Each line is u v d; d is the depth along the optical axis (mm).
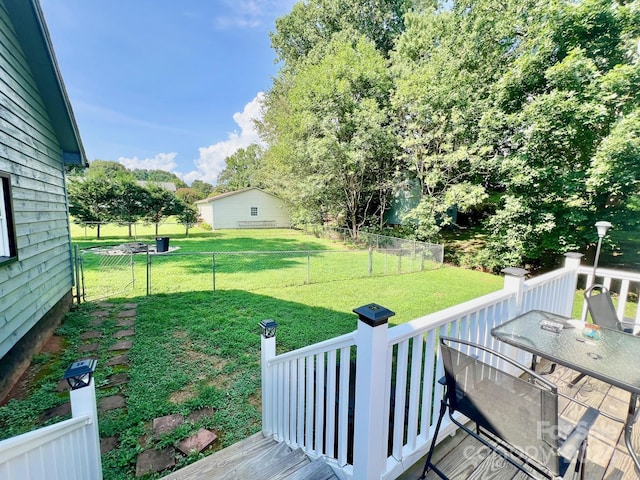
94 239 15109
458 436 1943
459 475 1638
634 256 7336
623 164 6273
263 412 2332
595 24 6688
